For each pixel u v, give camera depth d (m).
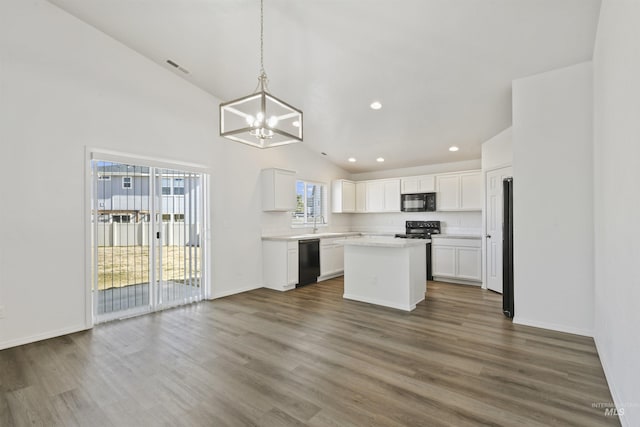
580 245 2.94
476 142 5.11
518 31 2.67
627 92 1.58
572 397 1.97
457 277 5.43
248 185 4.99
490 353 2.60
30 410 1.86
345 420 1.76
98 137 3.36
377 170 7.16
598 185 2.57
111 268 3.51
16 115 2.84
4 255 2.77
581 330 2.95
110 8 3.05
